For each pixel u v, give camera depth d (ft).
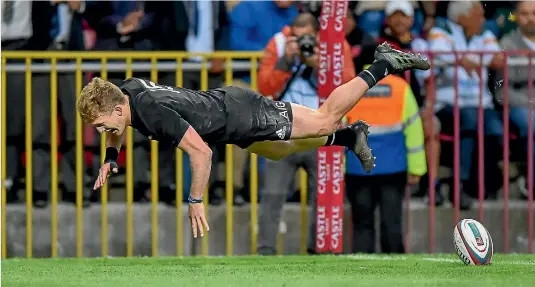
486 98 111.24
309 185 104.99
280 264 84.23
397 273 72.90
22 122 110.32
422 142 103.55
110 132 73.92
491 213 112.06
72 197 111.24
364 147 83.25
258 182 111.24
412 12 108.88
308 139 81.05
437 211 111.45
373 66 78.23
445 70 110.22
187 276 70.90
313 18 102.06
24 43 111.55
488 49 112.27
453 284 62.69
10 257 109.70
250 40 111.65
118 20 111.14
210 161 69.41
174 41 111.55
